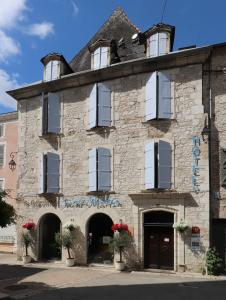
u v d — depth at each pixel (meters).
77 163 19.56
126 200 18.09
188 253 16.61
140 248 17.58
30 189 20.86
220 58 17.41
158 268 17.42
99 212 18.67
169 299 11.86
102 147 18.77
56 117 20.34
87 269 17.88
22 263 19.84
